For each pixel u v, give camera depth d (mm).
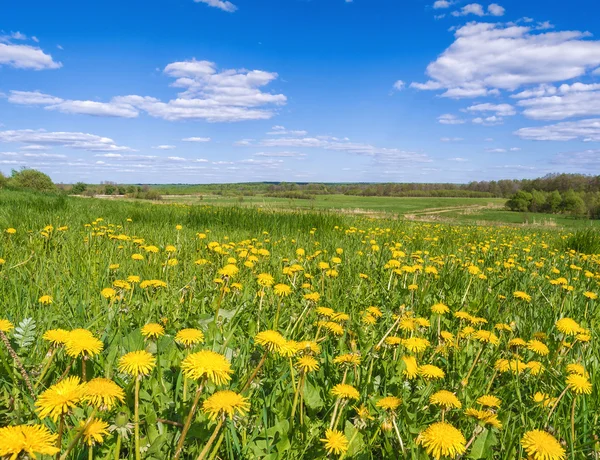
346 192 111062
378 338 3125
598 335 3521
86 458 1629
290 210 12203
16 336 2445
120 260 5059
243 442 1806
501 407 2324
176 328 2998
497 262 6562
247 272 4934
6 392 1959
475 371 2736
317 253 5840
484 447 1790
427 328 3377
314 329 3271
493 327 3471
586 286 5426
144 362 1566
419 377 2494
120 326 2824
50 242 5680
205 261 4793
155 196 69875
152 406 1896
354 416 2137
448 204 90000
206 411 1438
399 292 4383
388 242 8375
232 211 11352
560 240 11453
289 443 1786
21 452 1099
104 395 1380
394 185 113000
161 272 4531
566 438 2021
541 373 2564
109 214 10844
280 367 2469
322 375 2439
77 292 3682
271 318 3400
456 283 5016
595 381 2557
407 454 1732
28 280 3898
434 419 2127
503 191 110938
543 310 4168
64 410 1248
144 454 1620
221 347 2668
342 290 4570
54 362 2211
